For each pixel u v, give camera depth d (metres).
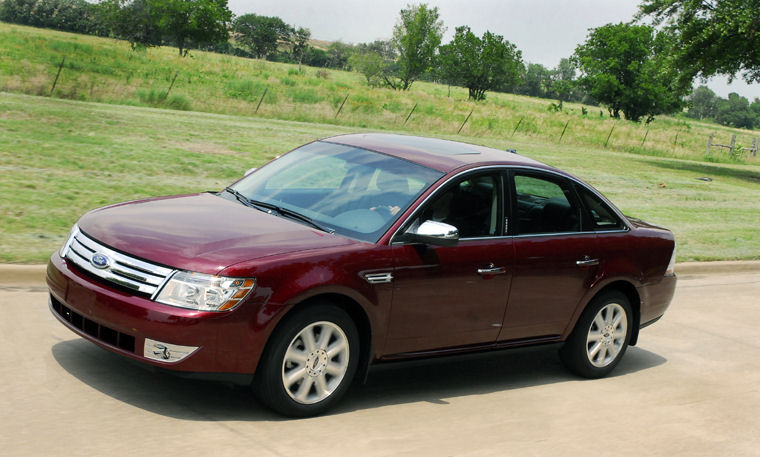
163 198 5.50
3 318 5.66
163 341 4.02
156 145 15.89
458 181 5.27
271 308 4.17
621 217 6.37
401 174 5.29
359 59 66.81
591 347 6.26
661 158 35.56
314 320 4.38
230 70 41.44
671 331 8.34
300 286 4.25
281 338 4.26
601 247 6.02
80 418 4.10
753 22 28.64
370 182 5.26
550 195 5.82
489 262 5.20
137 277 4.14
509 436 4.79
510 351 5.67
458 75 76.75
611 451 4.78
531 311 5.60
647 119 83.75
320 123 28.77
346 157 5.67
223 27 66.12
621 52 80.44
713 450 5.03
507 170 5.61
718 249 13.18
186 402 4.52
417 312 4.88
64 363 4.88
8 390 4.35
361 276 4.53
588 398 5.84
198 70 38.34
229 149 17.03
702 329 8.54
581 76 84.38
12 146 13.28
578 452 4.68
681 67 31.02
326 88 40.66
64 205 9.62
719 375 6.93
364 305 4.57
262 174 5.83
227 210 5.09
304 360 4.42
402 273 4.73
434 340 5.08
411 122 32.78
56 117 17.62
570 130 39.94
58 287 4.46
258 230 4.67
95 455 3.69
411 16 66.62
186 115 23.36
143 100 26.16
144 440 3.92
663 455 4.84
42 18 74.44
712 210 18.30
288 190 5.39
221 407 4.52
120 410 4.27
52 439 3.80
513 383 5.99
